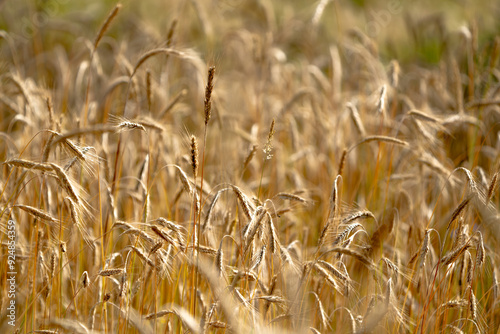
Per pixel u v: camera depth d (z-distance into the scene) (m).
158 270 3.67
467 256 3.87
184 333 3.72
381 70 7.02
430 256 4.44
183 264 3.94
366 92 7.89
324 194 5.67
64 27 9.89
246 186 5.45
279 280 3.96
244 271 3.40
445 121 5.46
